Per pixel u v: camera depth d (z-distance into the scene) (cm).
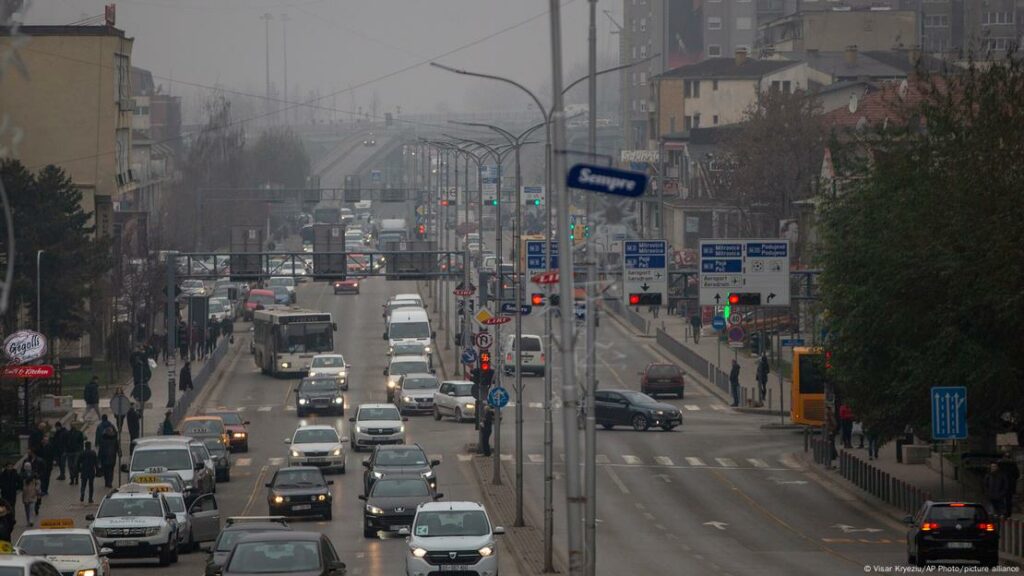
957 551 8381
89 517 9556
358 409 15350
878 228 11400
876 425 11756
